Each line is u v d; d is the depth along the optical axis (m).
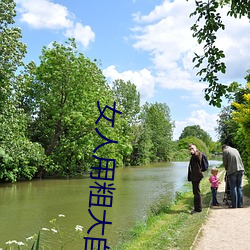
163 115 87.75
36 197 16.88
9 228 10.29
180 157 88.81
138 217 11.46
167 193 17.75
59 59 29.97
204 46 4.62
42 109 32.41
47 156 29.36
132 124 64.06
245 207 9.87
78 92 30.55
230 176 9.89
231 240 6.55
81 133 30.84
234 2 4.41
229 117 22.73
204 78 4.62
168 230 7.58
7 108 20.77
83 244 8.46
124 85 66.81
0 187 21.98
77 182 24.92
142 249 6.40
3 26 20.91
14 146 22.91
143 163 60.16
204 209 9.87
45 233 9.61
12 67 20.22
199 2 4.66
